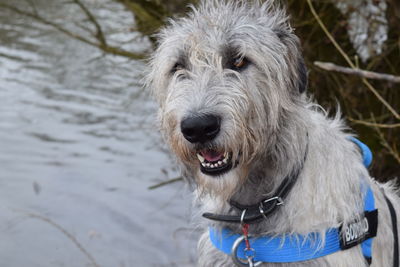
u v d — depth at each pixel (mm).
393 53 2320
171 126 1331
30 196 2514
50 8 3836
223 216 1356
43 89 3559
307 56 2354
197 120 1277
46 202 2467
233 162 1316
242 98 1304
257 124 1325
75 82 3570
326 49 2359
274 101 1328
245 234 1349
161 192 2510
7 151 2881
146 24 2539
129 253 2184
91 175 2664
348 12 2312
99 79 3531
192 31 1359
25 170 2711
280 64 1346
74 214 2395
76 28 3713
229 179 1320
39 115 3262
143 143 2918
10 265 2145
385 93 2332
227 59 1335
